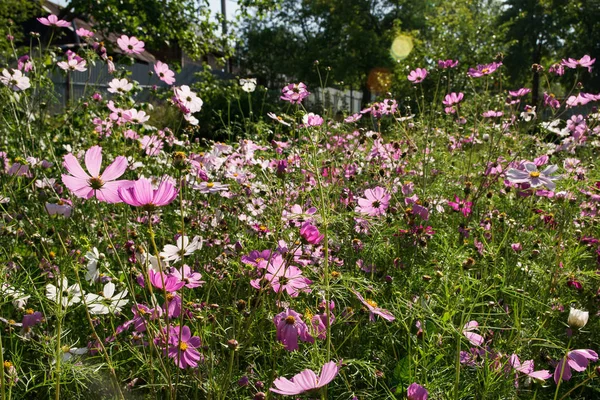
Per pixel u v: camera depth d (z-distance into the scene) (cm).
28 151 111
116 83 132
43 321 60
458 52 559
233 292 74
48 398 58
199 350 55
